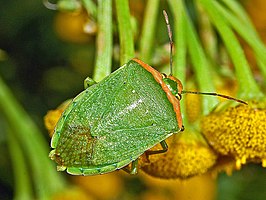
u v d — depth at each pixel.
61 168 0.09
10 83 0.16
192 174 0.10
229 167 0.10
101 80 0.09
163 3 0.12
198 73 0.10
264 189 0.15
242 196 0.15
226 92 0.11
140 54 0.11
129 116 0.09
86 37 0.14
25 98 0.16
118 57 0.11
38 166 0.12
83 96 0.09
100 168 0.09
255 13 0.14
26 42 0.16
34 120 0.16
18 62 0.16
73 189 0.12
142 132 0.09
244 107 0.10
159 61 0.11
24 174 0.12
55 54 0.16
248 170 0.15
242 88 0.10
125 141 0.09
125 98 0.09
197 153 0.10
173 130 0.09
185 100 0.10
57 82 0.16
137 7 0.12
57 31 0.14
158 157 0.10
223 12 0.11
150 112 0.09
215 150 0.10
